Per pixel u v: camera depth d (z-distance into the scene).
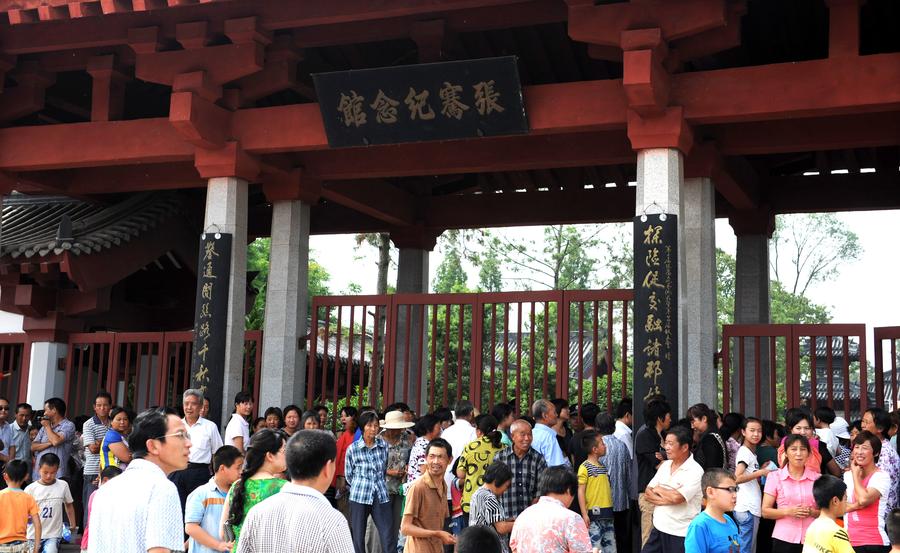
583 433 9.75
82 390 17.38
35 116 16.02
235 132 12.70
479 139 13.51
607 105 11.23
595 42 10.77
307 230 14.26
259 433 6.52
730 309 39.44
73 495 13.38
